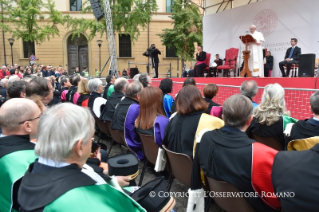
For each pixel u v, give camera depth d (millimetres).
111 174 1684
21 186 908
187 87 2203
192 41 16047
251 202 1500
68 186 866
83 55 19938
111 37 10156
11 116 1445
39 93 2527
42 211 827
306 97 3736
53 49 19406
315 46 7234
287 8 7750
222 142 1575
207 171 1637
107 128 3844
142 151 2932
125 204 954
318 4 7051
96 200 874
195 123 2076
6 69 11773
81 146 987
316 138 1688
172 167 2258
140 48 19469
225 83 6059
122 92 3748
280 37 8031
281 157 1282
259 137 2465
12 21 16781
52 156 937
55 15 16812
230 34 9516
